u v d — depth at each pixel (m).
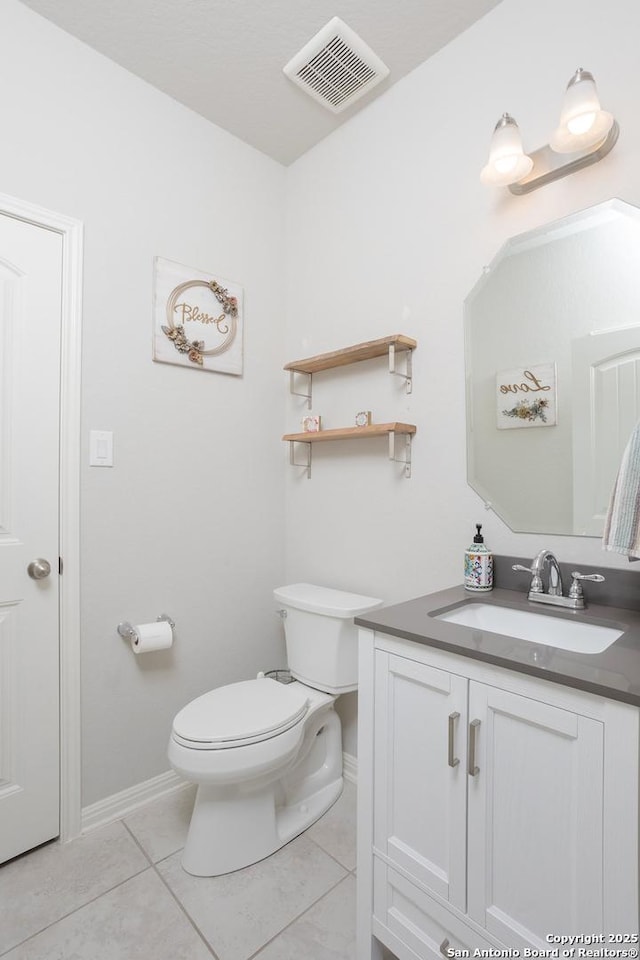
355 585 1.89
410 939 1.00
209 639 1.92
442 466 1.59
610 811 0.73
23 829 1.42
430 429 1.63
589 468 1.27
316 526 2.06
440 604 1.23
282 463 2.21
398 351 1.72
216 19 1.49
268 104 1.85
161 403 1.78
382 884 1.05
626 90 1.19
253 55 1.62
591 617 1.11
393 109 1.76
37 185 1.47
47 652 1.48
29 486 1.46
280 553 2.19
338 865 1.40
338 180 1.98
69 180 1.54
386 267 1.78
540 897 0.81
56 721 1.50
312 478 2.08
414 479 1.68
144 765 1.70
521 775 0.84
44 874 1.35
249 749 1.29
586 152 1.24
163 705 1.76
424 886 0.97
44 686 1.47
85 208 1.58
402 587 1.71
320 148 2.06
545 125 1.34
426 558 1.64
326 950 1.13
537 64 1.36
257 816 1.42
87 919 1.20
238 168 2.04
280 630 2.18
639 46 1.17
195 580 1.88
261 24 1.50
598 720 0.74
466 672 0.91
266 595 2.13
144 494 1.73
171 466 1.81
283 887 1.31
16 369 1.44
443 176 1.59
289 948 1.13
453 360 1.56
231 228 2.01
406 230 1.71
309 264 2.11
